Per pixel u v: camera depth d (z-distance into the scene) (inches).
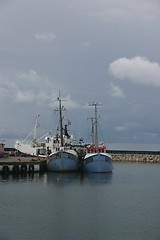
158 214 1736.0
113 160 6825.8
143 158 6663.4
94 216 1675.7
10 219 1593.3
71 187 2591.0
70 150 3597.4
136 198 2167.8
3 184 2679.6
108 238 1358.3
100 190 2479.1
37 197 2138.3
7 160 3646.7
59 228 1470.2
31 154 4805.6
